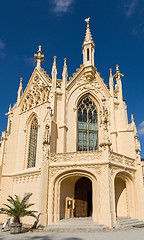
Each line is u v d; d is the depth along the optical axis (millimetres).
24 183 27656
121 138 30797
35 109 31688
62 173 22906
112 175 22203
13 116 33688
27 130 31953
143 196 25094
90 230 18578
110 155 22781
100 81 33594
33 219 24406
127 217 24219
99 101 32250
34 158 29328
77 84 32750
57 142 27844
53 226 20203
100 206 20828
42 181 22203
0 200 28641
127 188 25453
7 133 33031
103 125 23719
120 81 35250
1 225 25859
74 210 24906
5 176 30031
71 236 15789
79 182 26531
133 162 26469
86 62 33969
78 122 30875
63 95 30641
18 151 31609
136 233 16953
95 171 22078
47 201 21875
